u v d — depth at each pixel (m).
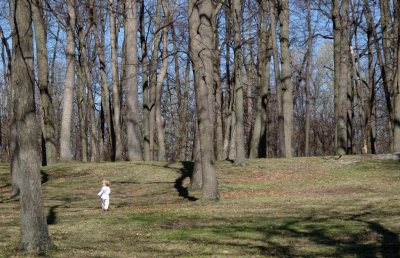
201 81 19.38
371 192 20.77
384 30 36.69
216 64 40.09
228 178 27.17
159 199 21.58
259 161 32.09
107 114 42.09
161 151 39.19
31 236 10.65
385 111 54.25
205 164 19.62
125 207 19.14
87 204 20.44
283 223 13.81
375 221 13.32
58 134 61.47
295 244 11.30
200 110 19.53
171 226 14.02
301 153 66.75
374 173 26.05
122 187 25.77
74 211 18.05
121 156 37.84
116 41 42.62
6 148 60.12
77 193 24.27
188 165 31.36
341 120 32.81
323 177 26.16
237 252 10.69
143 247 11.38
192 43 19.73
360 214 14.71
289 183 25.06
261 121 39.38
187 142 60.09
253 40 39.03
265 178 26.83
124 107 53.47
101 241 12.16
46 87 33.41
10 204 20.67
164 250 11.04
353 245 10.92
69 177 28.75
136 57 33.44
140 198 22.25
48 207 19.45
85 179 28.12
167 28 37.72
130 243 11.85
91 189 25.44
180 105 50.75
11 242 11.98
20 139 10.49
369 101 45.62
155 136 56.12
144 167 30.73
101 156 46.50
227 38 32.06
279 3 34.56
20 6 10.66
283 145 33.62
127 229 13.77
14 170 23.20
